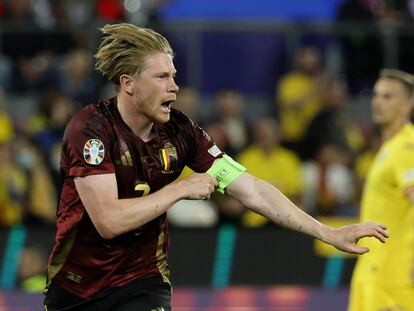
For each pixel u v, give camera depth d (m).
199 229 31.81
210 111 37.78
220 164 15.70
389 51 38.81
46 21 38.69
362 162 37.12
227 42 38.44
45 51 37.69
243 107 38.22
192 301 30.36
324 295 30.66
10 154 34.28
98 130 14.75
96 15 39.94
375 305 22.31
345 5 40.78
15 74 37.72
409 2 41.81
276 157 36.12
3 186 33.75
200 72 38.31
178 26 38.16
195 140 15.63
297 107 38.00
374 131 37.94
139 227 15.16
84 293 15.55
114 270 15.41
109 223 14.32
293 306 30.59
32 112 37.06
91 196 14.52
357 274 22.86
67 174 15.09
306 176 36.34
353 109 38.53
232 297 30.41
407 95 22.91
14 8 38.53
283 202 15.52
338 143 37.19
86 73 36.94
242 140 36.44
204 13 42.47
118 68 14.73
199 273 31.67
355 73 38.84
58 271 15.62
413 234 22.19
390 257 22.23
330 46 38.91
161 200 14.27
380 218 22.44
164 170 15.18
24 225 33.62
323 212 35.56
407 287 22.11
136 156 14.95
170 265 31.62
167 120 14.80
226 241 31.88
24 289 30.73
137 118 14.90
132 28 14.76
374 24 38.84
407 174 21.83
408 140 22.27
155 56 14.61
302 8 43.00
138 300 15.40
